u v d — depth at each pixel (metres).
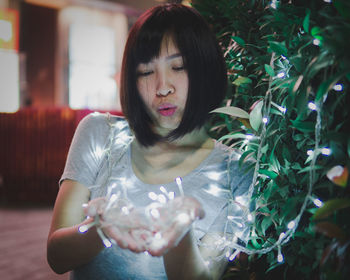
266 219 1.01
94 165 1.20
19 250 3.75
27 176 6.27
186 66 1.08
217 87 1.15
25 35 11.31
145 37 1.08
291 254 0.99
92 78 11.88
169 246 0.74
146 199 1.12
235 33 1.44
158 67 1.08
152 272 1.08
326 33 0.79
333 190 0.84
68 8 11.44
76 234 0.96
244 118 1.08
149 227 0.75
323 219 0.82
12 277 3.03
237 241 1.17
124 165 1.17
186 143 1.19
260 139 1.00
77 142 1.22
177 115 1.11
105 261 1.09
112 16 11.91
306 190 0.95
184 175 1.16
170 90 1.08
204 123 1.17
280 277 1.11
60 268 1.04
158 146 1.18
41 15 11.40
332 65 0.77
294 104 0.97
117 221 0.76
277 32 1.07
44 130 6.22
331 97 0.85
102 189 1.15
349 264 0.76
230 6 1.39
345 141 0.75
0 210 5.64
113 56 12.03
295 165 0.95
